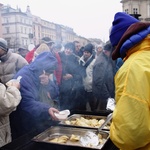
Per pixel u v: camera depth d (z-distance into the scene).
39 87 1.66
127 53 0.84
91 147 1.08
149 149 0.79
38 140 1.13
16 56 2.79
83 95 3.07
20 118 1.53
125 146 0.78
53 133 1.36
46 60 1.57
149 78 0.74
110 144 1.15
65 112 1.50
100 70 2.77
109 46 2.70
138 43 0.81
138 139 0.74
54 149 1.10
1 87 1.31
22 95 1.49
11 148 1.05
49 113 1.45
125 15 0.89
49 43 2.94
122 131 0.76
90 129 1.35
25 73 1.54
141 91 0.73
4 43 2.60
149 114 0.74
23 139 1.17
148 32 0.81
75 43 3.43
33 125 1.51
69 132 1.36
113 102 1.81
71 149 1.08
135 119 0.73
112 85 2.77
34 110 1.47
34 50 2.98
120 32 0.88
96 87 2.83
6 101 1.28
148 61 0.77
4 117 1.42
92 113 1.70
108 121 1.38
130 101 0.74
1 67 2.69
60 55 3.06
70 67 3.05
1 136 1.40
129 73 0.77
